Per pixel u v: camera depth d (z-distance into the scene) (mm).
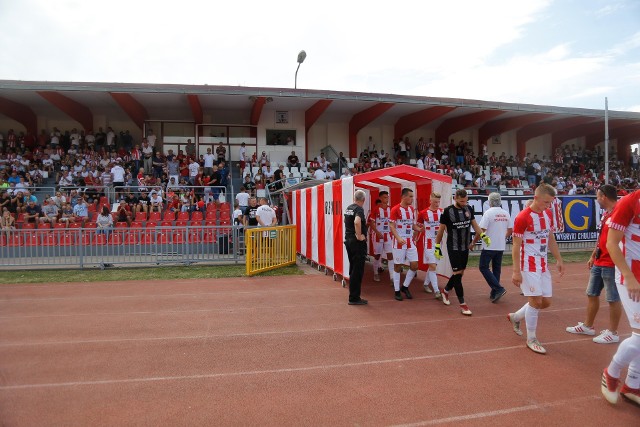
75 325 6645
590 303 5957
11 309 7707
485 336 6004
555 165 28516
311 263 12562
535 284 5250
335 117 25266
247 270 10891
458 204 7234
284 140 24094
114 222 15367
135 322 6809
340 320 6859
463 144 26375
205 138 23156
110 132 22156
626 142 31047
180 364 5016
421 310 7473
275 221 13203
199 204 17375
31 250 11734
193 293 9016
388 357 5207
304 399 4105
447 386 4379
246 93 19188
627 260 3936
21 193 16281
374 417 3762
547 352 5348
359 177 8891
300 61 22766
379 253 10250
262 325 6605
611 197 5457
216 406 3971
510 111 22578
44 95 18312
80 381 4539
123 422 3688
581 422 3678
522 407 3939
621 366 3928
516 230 5320
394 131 26391
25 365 4996
